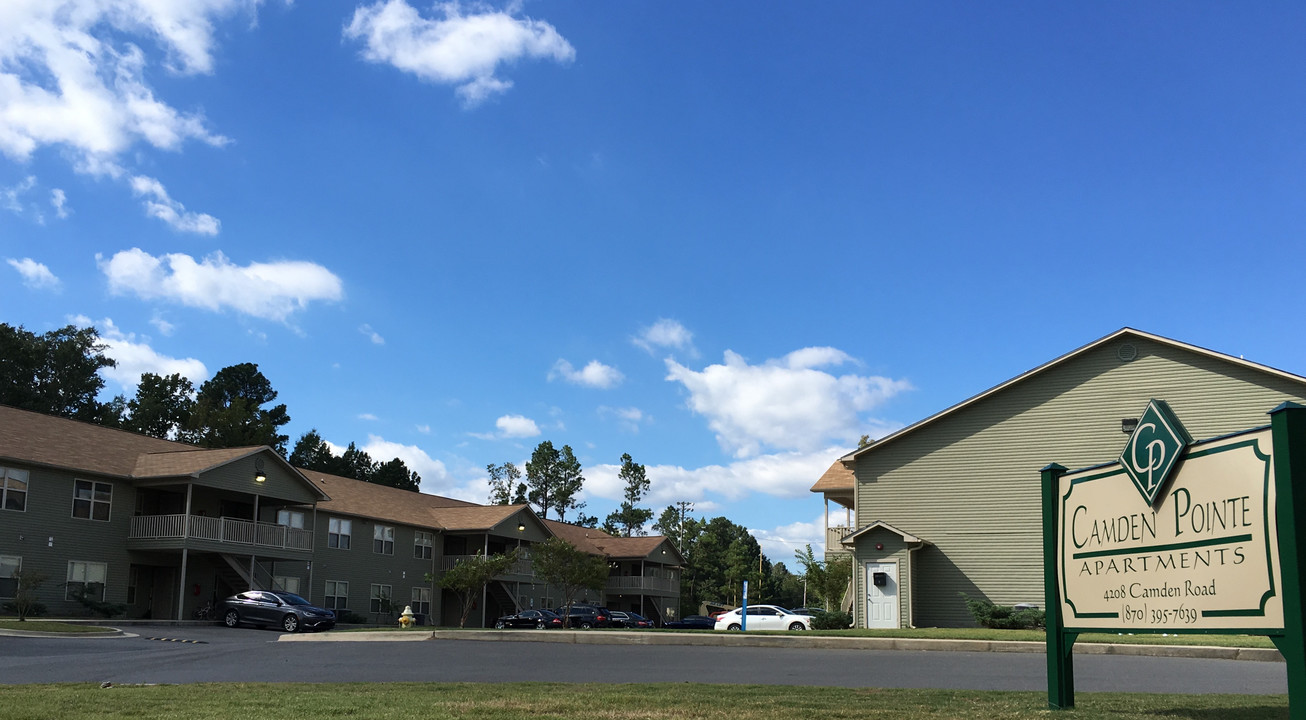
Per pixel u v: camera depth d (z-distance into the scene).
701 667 15.79
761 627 36.94
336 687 11.75
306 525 44.41
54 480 34.41
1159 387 29.41
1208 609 7.55
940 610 30.78
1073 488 9.27
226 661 17.11
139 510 37.84
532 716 8.75
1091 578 8.94
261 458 39.78
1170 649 18.08
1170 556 7.99
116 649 20.42
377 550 48.41
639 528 103.31
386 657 18.11
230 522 38.03
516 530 54.16
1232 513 7.38
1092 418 30.08
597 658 17.81
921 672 14.67
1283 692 11.61
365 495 50.66
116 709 9.31
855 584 31.33
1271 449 7.05
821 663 16.53
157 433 77.94
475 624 54.00
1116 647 18.58
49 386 72.81
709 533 109.88
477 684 12.33
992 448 31.20
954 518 31.25
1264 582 7.04
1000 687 12.38
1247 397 28.30
